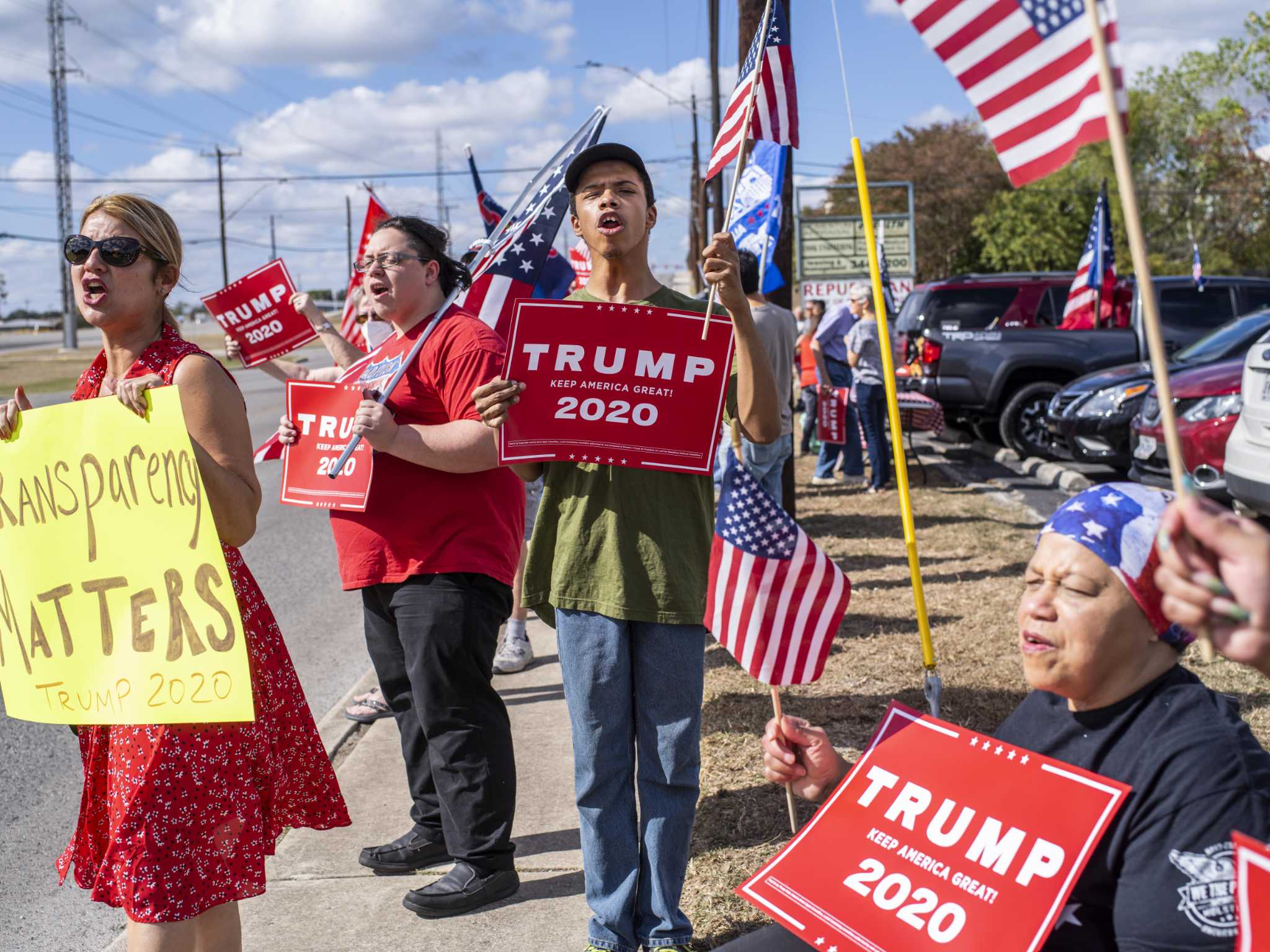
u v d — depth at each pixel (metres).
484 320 3.91
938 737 1.90
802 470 11.93
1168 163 46.31
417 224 3.50
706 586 2.89
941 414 10.88
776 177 5.73
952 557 7.46
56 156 56.69
